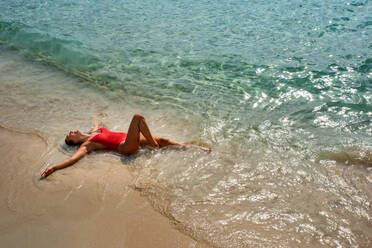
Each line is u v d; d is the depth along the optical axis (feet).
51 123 18.08
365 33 32.76
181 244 9.35
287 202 11.00
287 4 45.93
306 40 31.40
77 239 9.66
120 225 10.21
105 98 21.49
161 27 37.22
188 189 11.99
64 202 11.46
